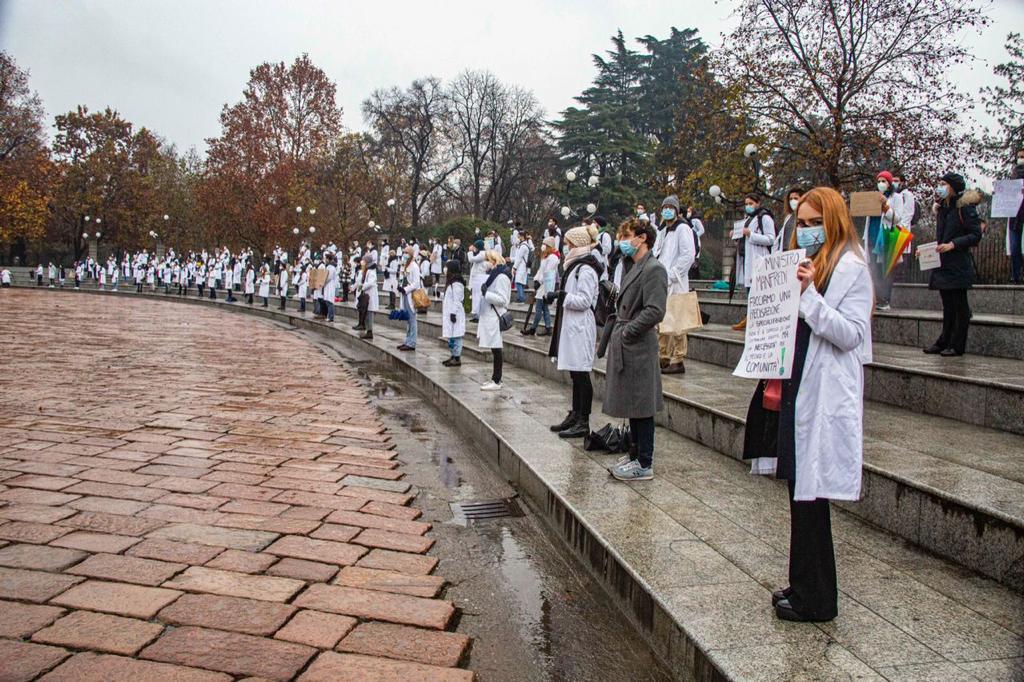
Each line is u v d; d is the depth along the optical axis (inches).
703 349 393.7
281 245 1635.1
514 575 173.5
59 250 2615.7
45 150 2026.3
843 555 156.4
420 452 293.0
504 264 384.2
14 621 133.0
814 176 765.3
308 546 179.5
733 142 773.9
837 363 120.3
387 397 424.2
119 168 2396.7
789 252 123.4
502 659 133.4
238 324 954.7
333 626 139.0
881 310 398.3
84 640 127.5
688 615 129.0
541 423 300.0
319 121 1929.1
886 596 136.6
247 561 167.2
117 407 343.6
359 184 1638.8
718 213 807.1
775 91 728.3
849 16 696.4
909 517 164.6
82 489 213.2
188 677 117.7
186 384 426.9
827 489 119.7
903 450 195.6
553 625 148.2
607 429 255.3
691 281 837.8
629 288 212.5
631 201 1561.3
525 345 480.7
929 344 338.0
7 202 1871.3
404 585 160.6
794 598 128.0
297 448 281.7
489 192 2098.9
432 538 195.0
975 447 199.0
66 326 806.5
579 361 271.3
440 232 1628.9
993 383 223.3
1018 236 400.8
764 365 126.1
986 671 109.7
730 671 109.7
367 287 701.3
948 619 127.2
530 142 2149.4
